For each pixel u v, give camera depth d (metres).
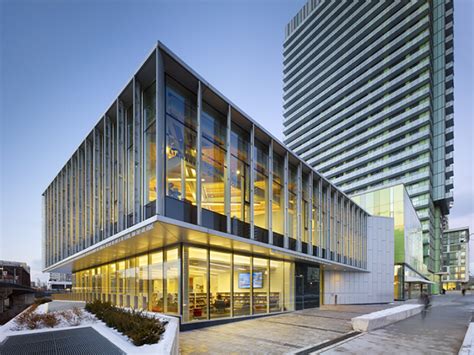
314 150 102.00
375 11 90.19
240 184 16.11
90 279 28.08
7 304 60.09
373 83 87.81
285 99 120.31
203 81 13.51
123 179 14.88
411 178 75.88
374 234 35.19
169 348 6.96
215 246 15.86
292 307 21.89
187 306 14.02
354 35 95.88
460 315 20.64
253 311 17.95
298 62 115.62
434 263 81.94
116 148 16.45
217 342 11.21
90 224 19.20
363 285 33.03
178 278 14.09
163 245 15.52
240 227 15.65
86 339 8.74
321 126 100.69
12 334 9.55
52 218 29.45
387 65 85.75
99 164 18.20
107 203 16.55
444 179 78.38
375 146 84.75
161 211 11.39
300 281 23.27
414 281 43.34
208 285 15.21
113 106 16.02
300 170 21.16
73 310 14.57
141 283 17.62
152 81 13.34
